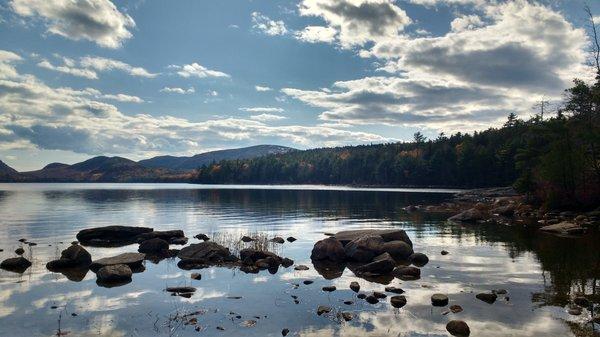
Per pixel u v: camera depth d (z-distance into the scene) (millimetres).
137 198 92312
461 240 31250
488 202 72312
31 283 18656
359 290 17547
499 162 129375
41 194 112812
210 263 23500
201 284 18656
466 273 20469
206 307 15219
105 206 67812
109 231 33031
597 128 53750
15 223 42938
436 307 15062
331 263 23875
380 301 15820
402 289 17547
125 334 12586
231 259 24109
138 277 20016
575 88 58250
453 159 157250
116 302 15852
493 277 19562
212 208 64562
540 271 20641
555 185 55188
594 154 52812
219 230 38875
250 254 24000
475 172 140250
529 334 12414
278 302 15820
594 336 12211
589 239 30719
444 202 76625
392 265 21391
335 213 56000
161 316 14203
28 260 22734
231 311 14734
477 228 38688
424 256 23734
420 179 168875
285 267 22594
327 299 16219
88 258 23094
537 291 17062
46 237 33406
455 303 15531
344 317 13961
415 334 12508
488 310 14664
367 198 91000
